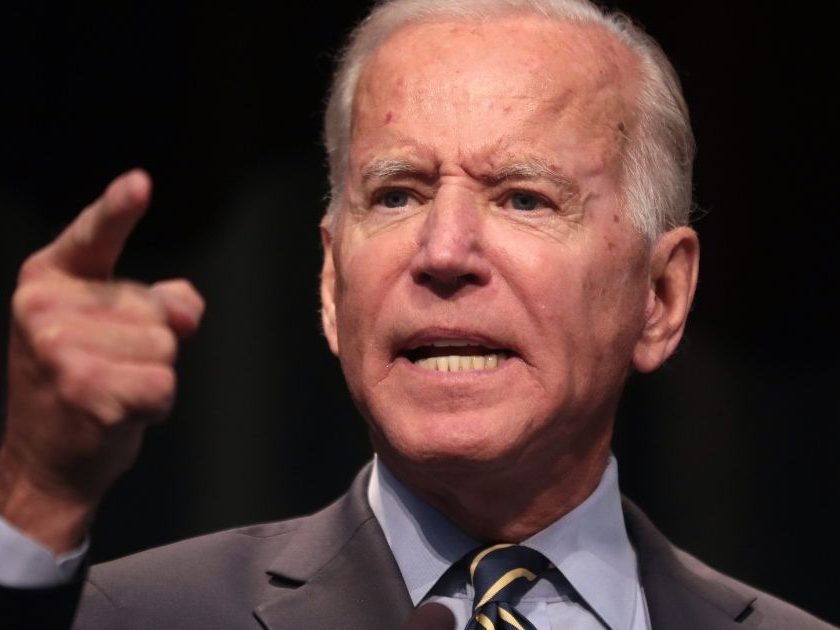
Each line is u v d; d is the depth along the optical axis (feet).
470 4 26.27
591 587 25.55
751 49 43.73
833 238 43.70
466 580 25.17
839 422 43.39
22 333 17.54
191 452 42.47
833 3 43.65
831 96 43.73
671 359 43.68
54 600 18.76
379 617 24.09
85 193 42.42
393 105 25.08
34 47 42.34
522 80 25.00
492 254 24.09
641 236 26.13
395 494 25.59
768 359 43.78
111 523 41.96
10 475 18.66
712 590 26.63
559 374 24.22
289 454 42.78
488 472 24.17
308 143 43.16
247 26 43.01
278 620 23.93
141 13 42.68
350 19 43.09
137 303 17.60
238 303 42.86
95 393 17.21
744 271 43.96
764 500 43.32
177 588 24.59
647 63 27.35
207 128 42.91
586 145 25.27
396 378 24.09
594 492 26.20
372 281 24.31
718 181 44.06
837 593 42.98
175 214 42.75
